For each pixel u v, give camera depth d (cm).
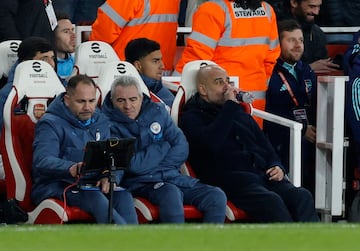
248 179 2769
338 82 2969
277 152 3050
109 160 2509
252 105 3078
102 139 2691
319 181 3044
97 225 2280
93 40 3161
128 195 2642
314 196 3091
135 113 2733
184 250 1992
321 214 3048
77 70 2948
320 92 3031
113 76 2816
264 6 3095
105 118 2709
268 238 2078
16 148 2702
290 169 2869
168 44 3209
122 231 2141
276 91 3117
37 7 3188
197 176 2814
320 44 3372
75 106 2658
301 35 3117
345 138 3012
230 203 2766
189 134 2797
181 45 3375
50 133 2645
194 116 2805
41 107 2761
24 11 3184
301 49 3114
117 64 2825
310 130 3091
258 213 2736
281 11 3388
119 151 2514
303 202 2769
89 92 2661
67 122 2666
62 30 3153
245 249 2000
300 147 2862
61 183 2644
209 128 2773
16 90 2739
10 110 2708
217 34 3048
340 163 2992
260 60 3089
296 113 3117
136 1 3138
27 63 2772
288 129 3047
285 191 2786
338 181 3000
